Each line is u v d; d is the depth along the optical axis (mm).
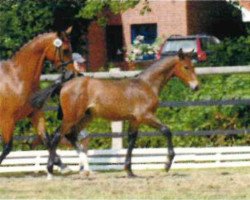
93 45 37688
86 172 17578
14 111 17359
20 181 17188
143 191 15664
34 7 27031
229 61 23094
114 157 19297
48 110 19562
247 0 38156
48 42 17438
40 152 19406
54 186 16375
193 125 19703
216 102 19328
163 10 38000
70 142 17656
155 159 19219
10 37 25938
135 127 17359
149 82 17391
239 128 19672
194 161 19359
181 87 19734
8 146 17406
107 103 17219
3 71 17422
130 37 38531
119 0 25656
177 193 15445
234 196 15102
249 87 19641
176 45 33094
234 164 19281
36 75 17453
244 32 38562
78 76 17547
